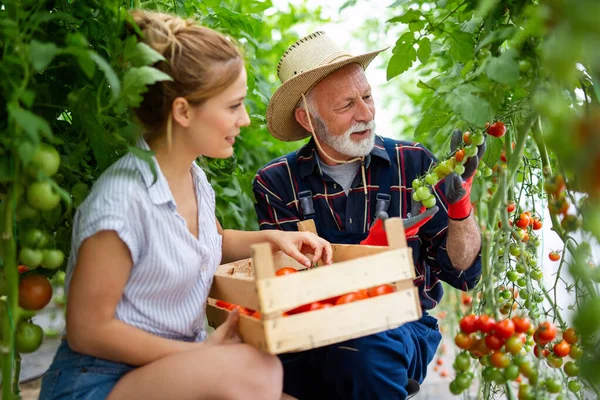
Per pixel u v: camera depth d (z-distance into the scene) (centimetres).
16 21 139
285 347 140
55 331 399
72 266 162
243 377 147
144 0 220
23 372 307
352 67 224
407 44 197
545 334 158
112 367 157
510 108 183
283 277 141
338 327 144
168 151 168
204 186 187
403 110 592
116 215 149
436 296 236
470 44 187
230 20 263
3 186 156
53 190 149
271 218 237
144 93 162
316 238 192
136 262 156
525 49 152
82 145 168
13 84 136
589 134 90
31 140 135
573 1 86
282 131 249
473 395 281
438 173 189
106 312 150
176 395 147
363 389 188
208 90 158
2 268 155
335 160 224
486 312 165
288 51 238
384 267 149
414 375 211
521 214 202
